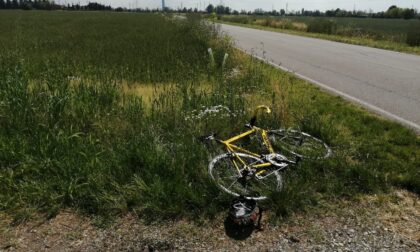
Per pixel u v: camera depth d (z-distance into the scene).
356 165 3.99
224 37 15.25
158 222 3.19
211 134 4.43
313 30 30.50
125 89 7.16
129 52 12.16
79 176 3.68
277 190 3.49
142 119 5.09
